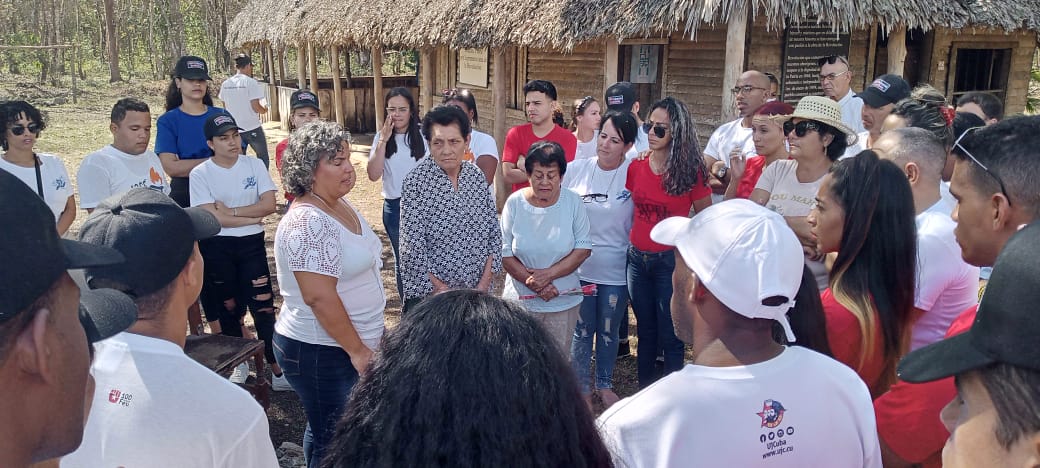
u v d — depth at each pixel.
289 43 16.81
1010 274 1.15
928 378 1.26
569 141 5.80
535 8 8.98
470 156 5.71
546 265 4.24
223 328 4.96
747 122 5.26
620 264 4.63
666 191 4.27
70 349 1.12
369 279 3.41
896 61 8.05
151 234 1.85
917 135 2.89
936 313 2.66
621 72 10.38
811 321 2.14
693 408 1.71
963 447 1.23
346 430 1.38
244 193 4.76
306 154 3.21
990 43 10.49
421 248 3.99
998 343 1.14
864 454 1.86
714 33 8.90
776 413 1.72
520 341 1.38
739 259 1.72
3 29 30.92
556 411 1.35
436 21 10.92
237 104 10.22
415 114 5.71
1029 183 1.93
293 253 3.10
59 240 1.11
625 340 5.53
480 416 1.28
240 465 1.84
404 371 1.34
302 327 3.27
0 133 4.69
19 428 1.08
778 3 6.78
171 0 32.03
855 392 1.84
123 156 4.91
